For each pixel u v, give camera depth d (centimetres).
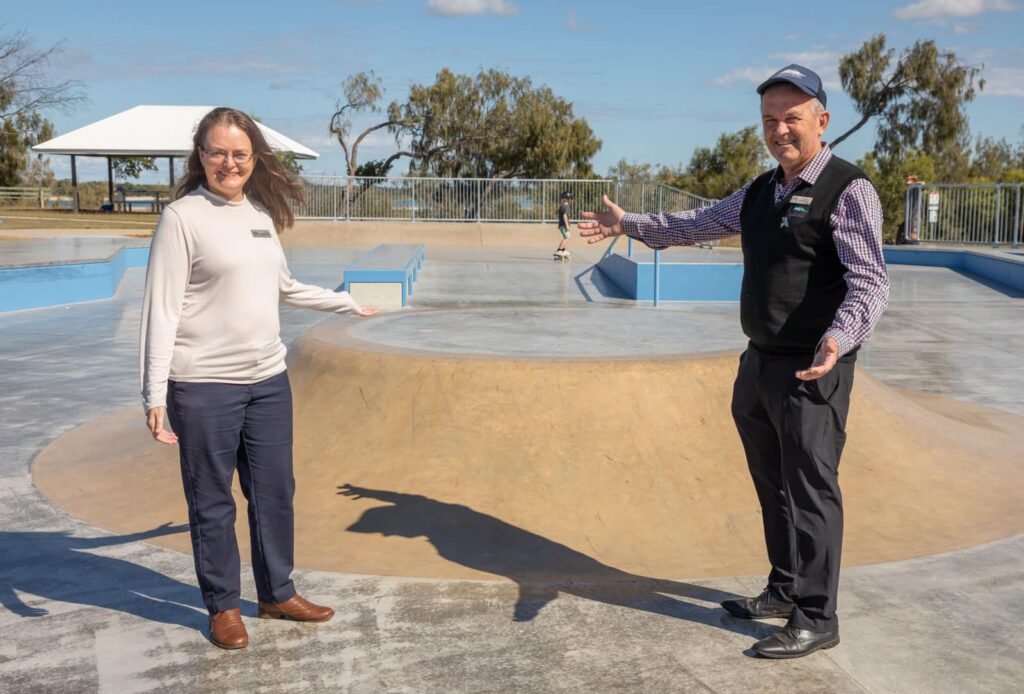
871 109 4506
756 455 341
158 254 308
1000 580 384
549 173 4431
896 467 499
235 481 491
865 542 429
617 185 2955
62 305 1423
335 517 443
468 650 322
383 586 376
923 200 2497
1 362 944
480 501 450
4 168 5225
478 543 416
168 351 310
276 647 326
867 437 514
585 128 4512
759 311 317
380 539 421
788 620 328
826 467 311
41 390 806
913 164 3897
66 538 441
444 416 491
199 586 355
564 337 621
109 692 295
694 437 486
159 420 308
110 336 1127
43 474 551
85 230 3156
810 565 315
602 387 492
